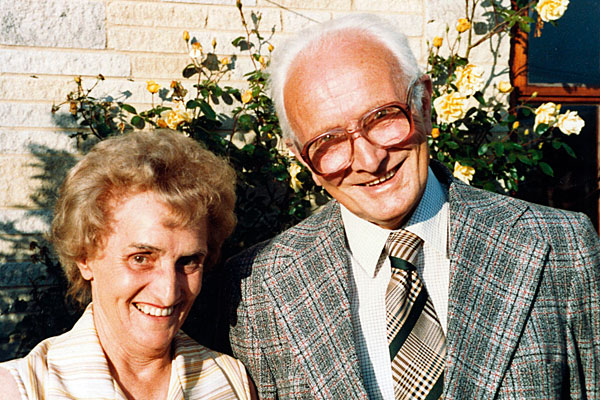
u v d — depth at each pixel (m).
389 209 1.46
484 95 3.18
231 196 1.46
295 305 1.57
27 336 2.75
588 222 1.53
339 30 1.45
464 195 1.60
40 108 2.83
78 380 1.29
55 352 1.33
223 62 2.90
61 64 2.84
